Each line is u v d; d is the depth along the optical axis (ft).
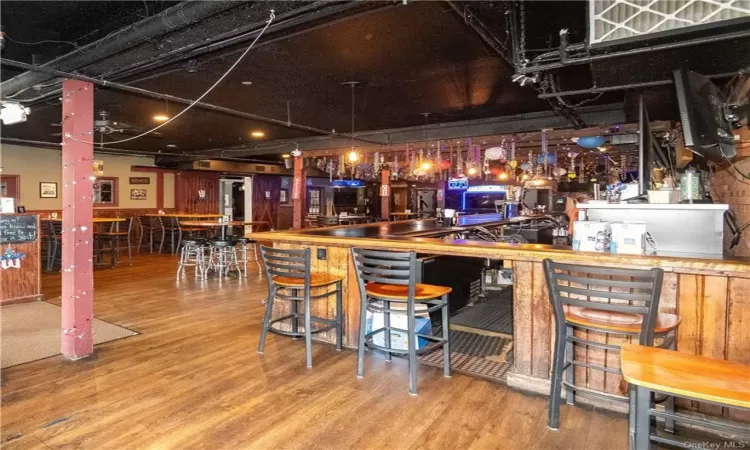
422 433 7.30
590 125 18.12
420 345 10.89
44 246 27.71
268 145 29.53
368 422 7.64
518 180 31.24
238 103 17.38
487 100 16.84
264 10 7.59
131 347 11.47
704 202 8.81
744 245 11.46
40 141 27.14
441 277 14.07
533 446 6.93
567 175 34.42
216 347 11.47
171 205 37.65
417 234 14.89
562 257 8.23
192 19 7.65
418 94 15.88
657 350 5.38
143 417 7.80
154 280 21.31
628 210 8.89
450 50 11.33
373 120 21.18
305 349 11.05
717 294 7.38
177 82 14.25
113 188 33.78
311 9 7.45
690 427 7.48
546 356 8.82
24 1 8.70
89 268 10.89
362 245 11.03
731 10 6.49
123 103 17.25
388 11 8.97
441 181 41.47
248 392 8.79
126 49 8.93
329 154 29.07
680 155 16.58
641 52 7.52
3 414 7.88
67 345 10.71
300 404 8.29
